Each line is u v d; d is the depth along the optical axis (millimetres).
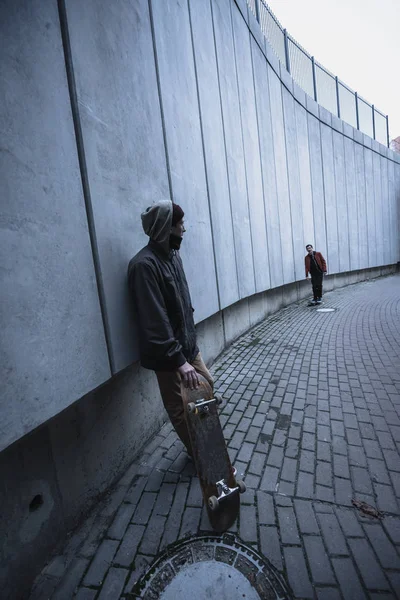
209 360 4746
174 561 1671
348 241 15031
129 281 1995
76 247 1786
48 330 1548
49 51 1645
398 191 20984
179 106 3611
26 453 1625
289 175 9789
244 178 6375
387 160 19391
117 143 2281
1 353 1286
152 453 2660
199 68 4383
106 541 1826
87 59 1969
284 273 9242
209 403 1914
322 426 2895
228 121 5590
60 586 1581
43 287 1528
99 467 2172
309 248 9883
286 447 2615
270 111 8414
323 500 2025
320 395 3521
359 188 16172
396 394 3430
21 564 1545
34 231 1486
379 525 1813
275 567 1602
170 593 1516
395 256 20828
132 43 2607
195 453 1798
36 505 1677
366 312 7977
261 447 2635
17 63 1433
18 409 1351
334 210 13680
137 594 1521
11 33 1407
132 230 2418
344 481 2188
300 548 1697
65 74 1767
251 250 6719
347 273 15625
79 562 1703
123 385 2527
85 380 1802
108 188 2131
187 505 2047
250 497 2074
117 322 2141
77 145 1868
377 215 18234
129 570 1641
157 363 1906
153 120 2926
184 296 2277
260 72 7754
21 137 1434
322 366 4418
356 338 5684
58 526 1804
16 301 1369
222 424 3047
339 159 14188
